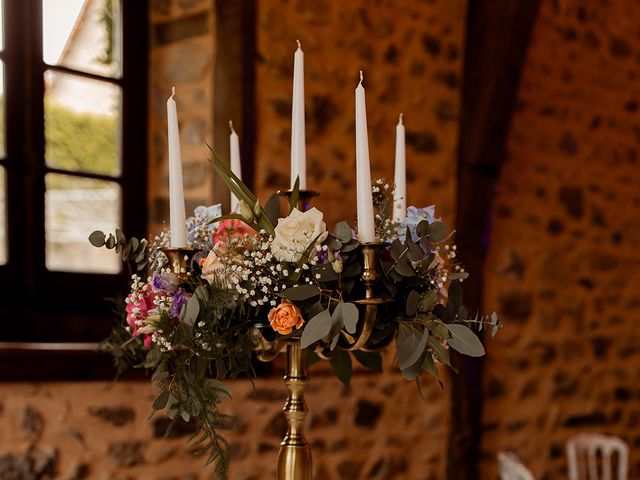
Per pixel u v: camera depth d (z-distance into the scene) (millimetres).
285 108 2744
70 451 2252
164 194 2719
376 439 3070
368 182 1178
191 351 1177
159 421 2424
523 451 3801
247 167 2613
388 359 3121
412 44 3184
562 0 3975
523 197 3844
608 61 4230
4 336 2371
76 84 2586
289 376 1274
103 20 2650
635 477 4281
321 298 1194
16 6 2455
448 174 3318
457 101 3346
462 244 3346
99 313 2604
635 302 4336
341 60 2939
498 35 3238
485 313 3680
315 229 1162
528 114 3854
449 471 3312
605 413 4172
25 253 2457
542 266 3910
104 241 1319
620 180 4297
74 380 2215
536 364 3869
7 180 2432
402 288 1224
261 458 2682
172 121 1234
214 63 2570
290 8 2758
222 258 1194
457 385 3342
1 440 2141
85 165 2615
